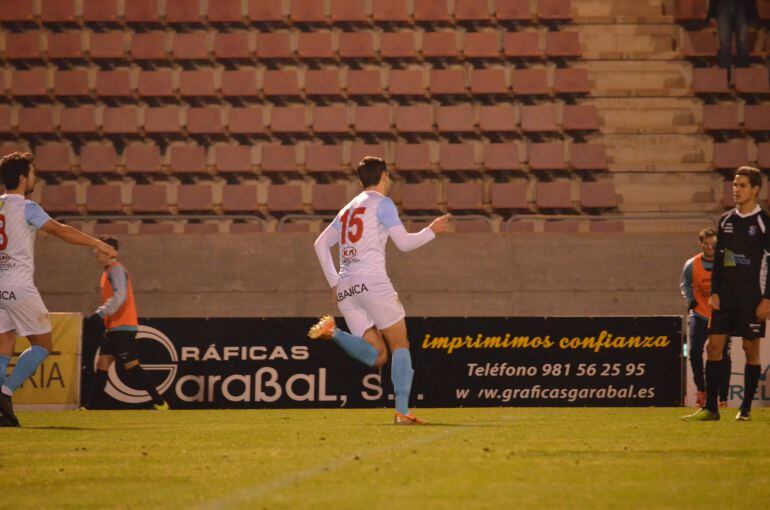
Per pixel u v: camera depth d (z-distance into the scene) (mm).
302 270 48312
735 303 24656
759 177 24734
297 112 57625
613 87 59562
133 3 60562
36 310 23484
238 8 60625
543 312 48156
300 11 60625
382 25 60562
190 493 11680
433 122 57656
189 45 59562
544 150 56750
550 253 48219
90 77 58875
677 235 48344
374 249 22031
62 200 55438
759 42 60219
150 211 55375
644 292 48219
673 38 60438
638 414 28609
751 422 24234
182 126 57531
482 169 56156
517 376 34719
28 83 58594
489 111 57625
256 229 54500
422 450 16297
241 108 57688
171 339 34312
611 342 34844
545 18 60312
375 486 12070
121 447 17625
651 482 12445
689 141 57500
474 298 48156
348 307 22406
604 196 55281
